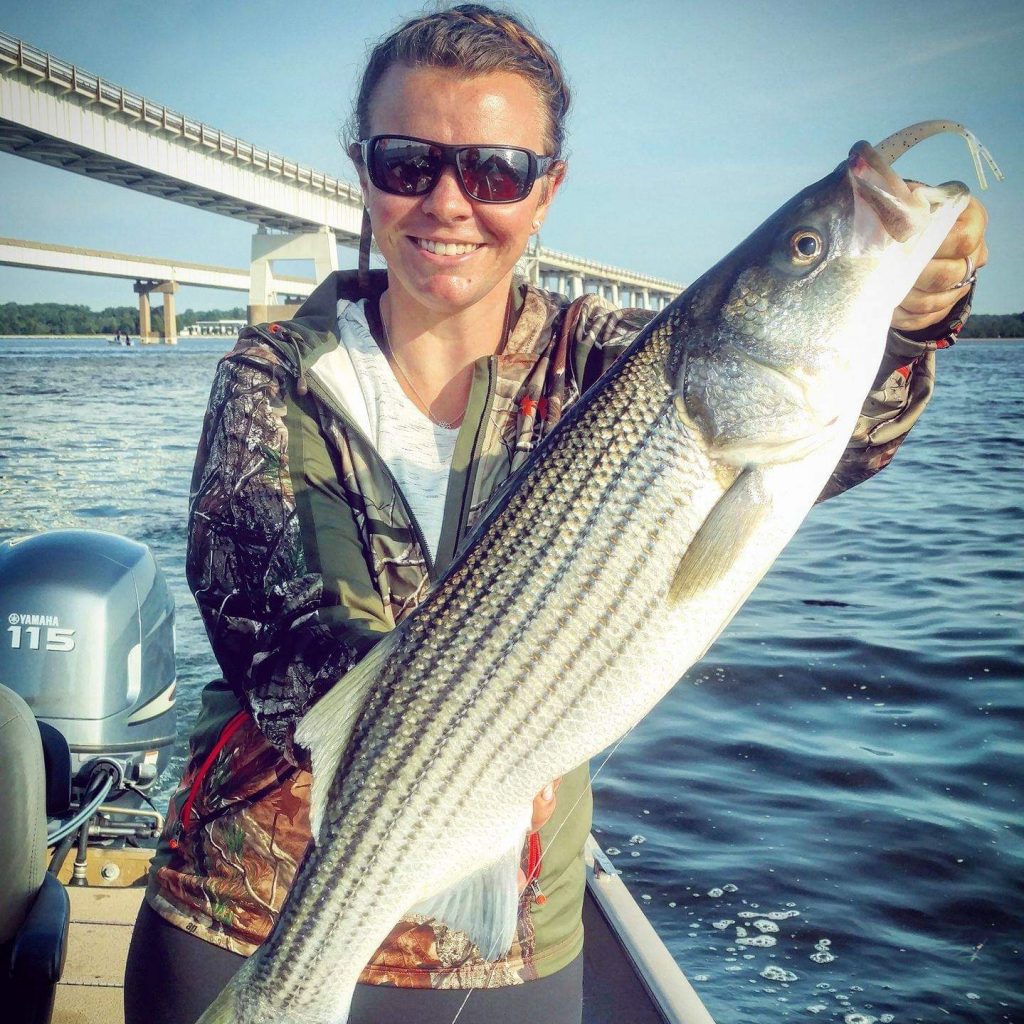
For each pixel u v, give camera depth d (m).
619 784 2.31
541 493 0.77
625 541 0.76
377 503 0.83
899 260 0.76
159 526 5.34
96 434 9.53
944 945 1.75
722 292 0.78
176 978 0.78
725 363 0.77
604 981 1.20
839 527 5.42
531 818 0.76
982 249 0.77
